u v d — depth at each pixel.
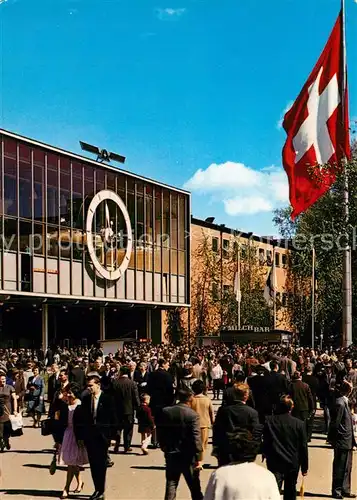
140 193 52.56
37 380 22.48
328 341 64.44
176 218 56.50
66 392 12.12
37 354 40.19
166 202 55.41
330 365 23.11
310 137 22.89
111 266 48.75
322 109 22.81
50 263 43.94
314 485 12.62
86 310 56.56
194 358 24.78
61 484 12.77
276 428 9.41
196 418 9.66
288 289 61.53
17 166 41.62
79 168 46.56
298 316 61.03
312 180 22.67
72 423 11.65
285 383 14.89
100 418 11.25
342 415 11.70
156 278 54.16
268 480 5.30
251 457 5.62
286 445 9.36
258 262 63.03
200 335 60.03
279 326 62.81
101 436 11.23
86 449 11.38
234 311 60.22
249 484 5.24
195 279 60.50
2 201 40.53
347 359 21.70
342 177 22.11
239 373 13.93
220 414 10.08
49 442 18.64
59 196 44.75
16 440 19.05
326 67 22.88
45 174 43.69
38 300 43.97
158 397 16.44
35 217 42.84
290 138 23.20
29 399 22.39
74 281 45.91
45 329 46.12
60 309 54.66
